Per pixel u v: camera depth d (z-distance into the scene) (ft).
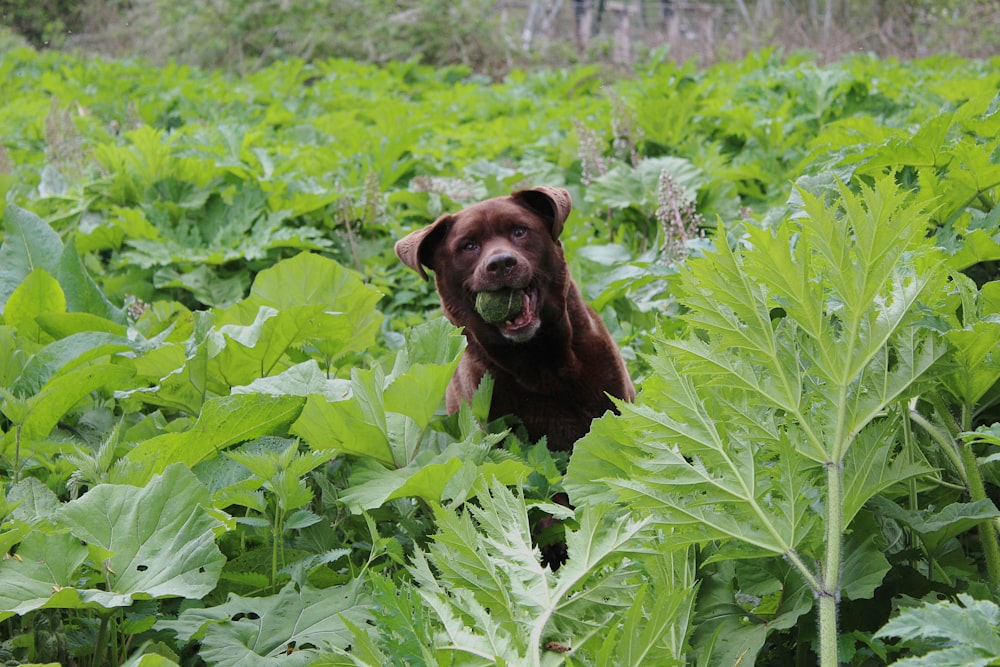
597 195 22.76
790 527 7.53
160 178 24.36
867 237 7.51
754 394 8.00
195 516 8.97
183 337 15.16
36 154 33.88
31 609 8.11
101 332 13.30
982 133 13.76
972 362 8.53
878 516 8.72
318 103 46.75
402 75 57.72
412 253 14.42
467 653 7.06
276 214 22.18
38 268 14.29
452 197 25.43
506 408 13.92
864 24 62.69
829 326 7.70
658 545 7.54
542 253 13.58
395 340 18.13
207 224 23.09
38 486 10.03
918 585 8.51
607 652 6.76
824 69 31.60
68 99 43.62
